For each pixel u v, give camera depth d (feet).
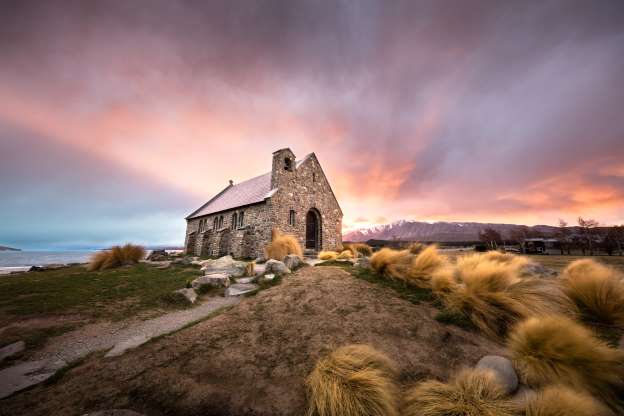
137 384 10.18
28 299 23.80
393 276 22.72
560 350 9.75
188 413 8.59
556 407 7.45
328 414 8.27
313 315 16.79
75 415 8.47
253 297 21.58
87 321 18.53
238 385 10.07
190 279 31.42
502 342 12.88
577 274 17.95
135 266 46.29
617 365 9.30
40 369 11.93
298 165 71.10
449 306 15.97
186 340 14.01
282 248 43.78
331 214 77.71
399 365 11.16
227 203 88.33
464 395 8.43
